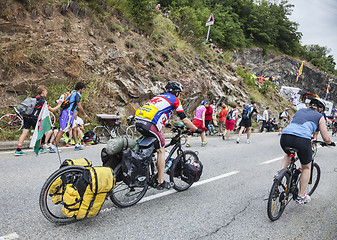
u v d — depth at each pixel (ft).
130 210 12.21
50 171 17.10
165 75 43.65
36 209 11.55
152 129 12.15
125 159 11.21
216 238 10.41
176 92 13.07
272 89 88.74
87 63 34.30
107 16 41.27
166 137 35.09
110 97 34.91
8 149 22.70
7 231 9.61
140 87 38.24
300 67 150.10
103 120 31.14
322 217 13.12
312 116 12.69
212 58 65.26
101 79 34.55
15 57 28.30
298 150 12.31
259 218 12.47
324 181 19.45
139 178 11.51
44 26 33.06
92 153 23.39
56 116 28.45
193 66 52.13
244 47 126.72
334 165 25.45
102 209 12.03
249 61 132.16
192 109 47.93
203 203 13.70
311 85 177.58
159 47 48.67
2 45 28.53
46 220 10.64
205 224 11.45
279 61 151.74
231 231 11.05
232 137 42.91
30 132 25.44
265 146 34.86
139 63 41.24
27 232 9.65
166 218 11.71
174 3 68.85
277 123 63.67
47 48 31.81
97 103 33.06
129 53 40.40
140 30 47.88
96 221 10.91
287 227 11.81
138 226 10.80
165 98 12.59
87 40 36.42
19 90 28.12
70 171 10.34
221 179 18.13
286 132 12.66
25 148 23.44
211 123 47.55
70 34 35.12
